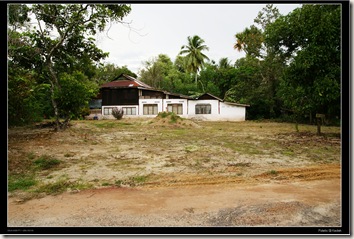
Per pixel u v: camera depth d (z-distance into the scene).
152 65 39.22
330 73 10.73
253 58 28.48
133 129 16.89
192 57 36.28
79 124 19.66
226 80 35.72
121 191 4.68
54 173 5.96
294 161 7.02
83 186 4.98
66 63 15.67
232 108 27.94
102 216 3.57
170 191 4.64
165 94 31.05
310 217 3.47
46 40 13.62
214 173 5.85
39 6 12.32
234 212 3.63
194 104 28.61
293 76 12.06
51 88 13.35
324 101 11.11
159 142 10.93
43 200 4.25
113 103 29.55
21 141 10.12
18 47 11.34
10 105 9.95
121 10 12.23
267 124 22.52
